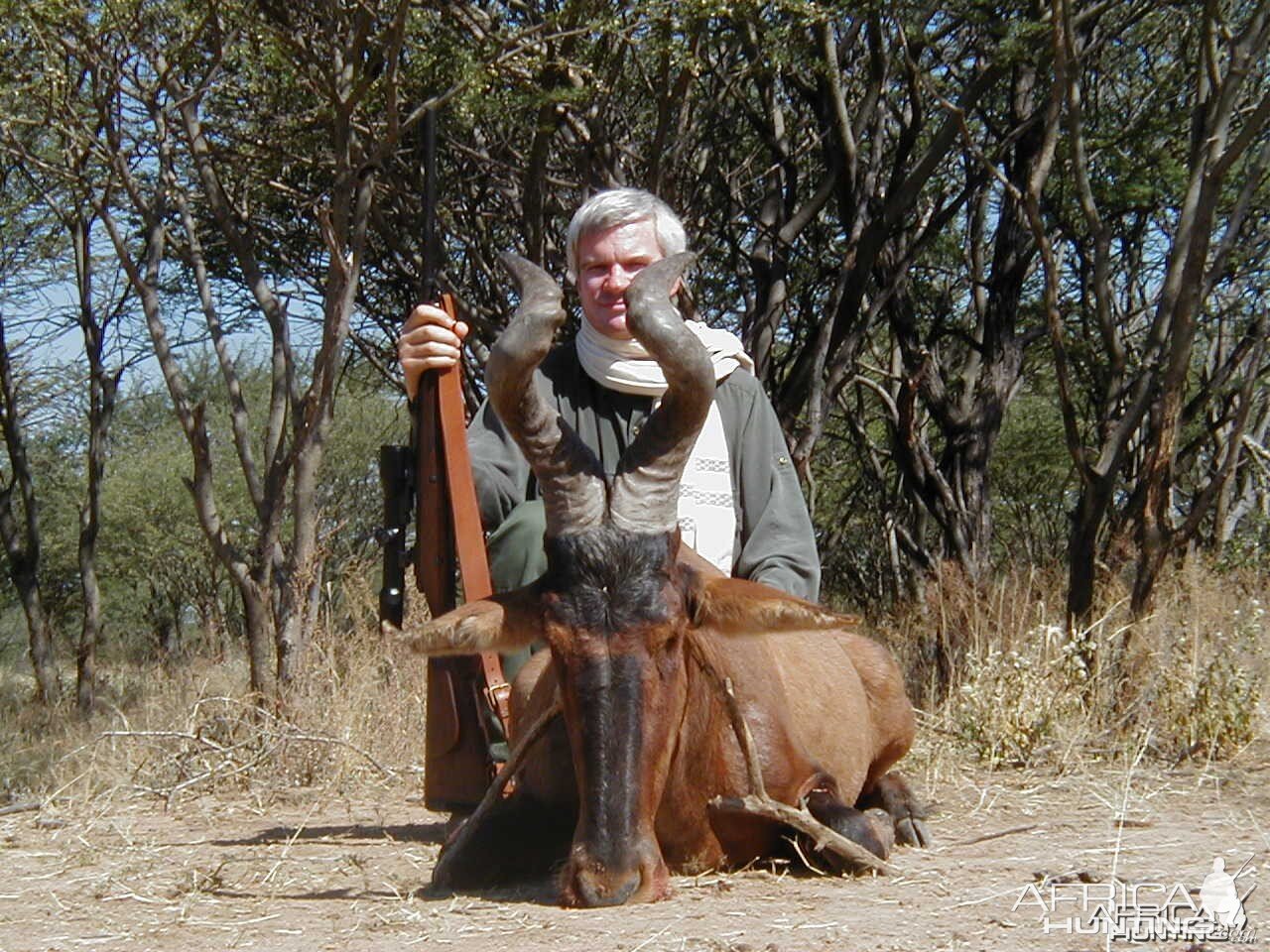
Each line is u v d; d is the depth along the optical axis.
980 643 9.63
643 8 11.55
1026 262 17.73
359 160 10.98
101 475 16.56
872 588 23.73
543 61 11.45
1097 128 16.78
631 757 4.38
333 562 16.02
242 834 6.35
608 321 5.80
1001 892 4.60
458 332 5.70
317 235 16.25
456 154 14.99
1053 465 24.08
